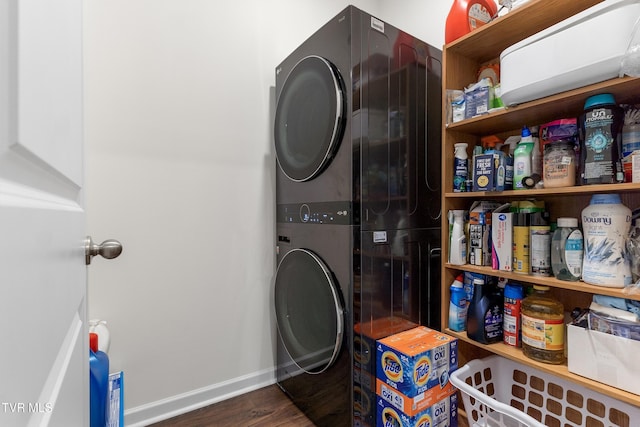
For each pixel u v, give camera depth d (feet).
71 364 1.86
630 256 3.22
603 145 3.28
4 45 0.99
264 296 5.92
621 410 3.66
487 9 4.81
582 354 3.36
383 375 4.24
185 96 5.13
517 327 4.15
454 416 4.40
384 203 4.42
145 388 4.84
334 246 4.34
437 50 5.19
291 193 5.36
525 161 4.06
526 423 3.22
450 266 4.77
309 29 6.40
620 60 2.87
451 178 4.88
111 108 4.57
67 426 1.71
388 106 4.47
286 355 5.54
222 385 5.49
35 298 1.19
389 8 7.07
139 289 4.79
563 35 3.23
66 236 1.75
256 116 5.80
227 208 5.52
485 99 4.32
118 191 4.62
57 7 1.66
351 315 4.08
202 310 5.31
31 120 1.20
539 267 3.83
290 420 4.91
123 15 4.65
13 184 1.04
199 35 5.24
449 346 4.31
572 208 4.30
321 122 4.40
